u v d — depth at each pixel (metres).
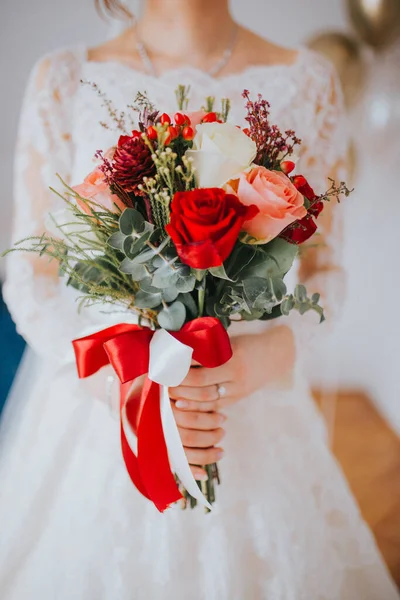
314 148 1.32
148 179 0.85
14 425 1.47
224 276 0.84
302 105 1.31
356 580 1.29
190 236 0.79
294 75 1.32
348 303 3.56
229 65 1.33
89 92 1.27
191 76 1.29
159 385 1.00
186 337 0.95
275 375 1.16
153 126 0.88
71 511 1.19
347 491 1.37
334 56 3.12
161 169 0.83
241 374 1.10
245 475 1.20
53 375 1.32
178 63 1.32
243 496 1.19
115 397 1.10
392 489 2.60
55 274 1.28
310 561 1.20
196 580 1.13
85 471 1.21
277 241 0.91
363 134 3.26
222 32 1.33
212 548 1.15
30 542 1.22
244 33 1.37
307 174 1.31
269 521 1.18
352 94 3.19
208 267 0.80
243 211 0.81
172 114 1.21
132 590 1.11
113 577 1.12
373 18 2.97
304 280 1.35
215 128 0.84
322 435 1.38
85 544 1.15
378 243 3.35
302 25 3.26
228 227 0.79
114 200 0.91
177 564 1.13
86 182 0.93
